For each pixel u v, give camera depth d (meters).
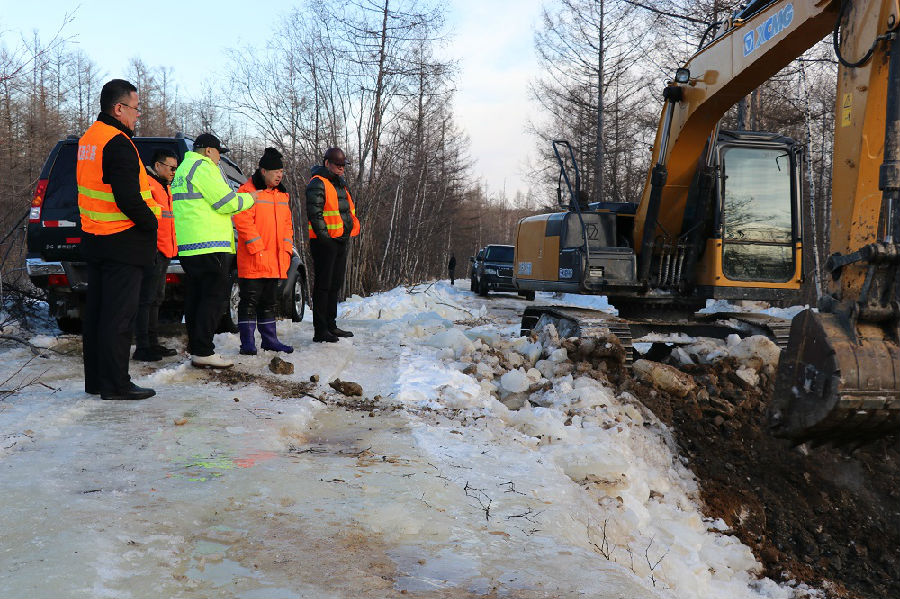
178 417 4.67
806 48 6.06
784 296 8.74
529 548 2.87
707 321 9.44
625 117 30.59
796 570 5.07
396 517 3.08
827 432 3.96
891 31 4.11
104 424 4.42
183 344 7.80
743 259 8.74
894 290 3.83
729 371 7.16
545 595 2.38
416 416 5.32
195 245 6.14
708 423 6.67
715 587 4.27
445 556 2.70
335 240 8.01
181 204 6.16
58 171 7.97
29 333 8.38
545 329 8.21
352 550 2.69
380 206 23.61
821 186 26.19
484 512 3.28
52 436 4.09
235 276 8.90
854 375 3.72
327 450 4.26
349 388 5.93
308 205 7.76
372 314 13.14
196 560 2.51
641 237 8.98
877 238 4.00
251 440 4.22
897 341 3.80
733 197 8.65
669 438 6.38
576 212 9.30
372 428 4.88
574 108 31.50
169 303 8.44
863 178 4.32
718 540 5.05
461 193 39.06
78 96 44.09
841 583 5.10
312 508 3.12
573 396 6.41
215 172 6.24
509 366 7.52
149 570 2.39
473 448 4.50
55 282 7.86
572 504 3.73
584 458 4.70
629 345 7.93
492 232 95.31
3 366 6.25
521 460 4.35
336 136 20.33
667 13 19.80
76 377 5.88
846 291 4.14
